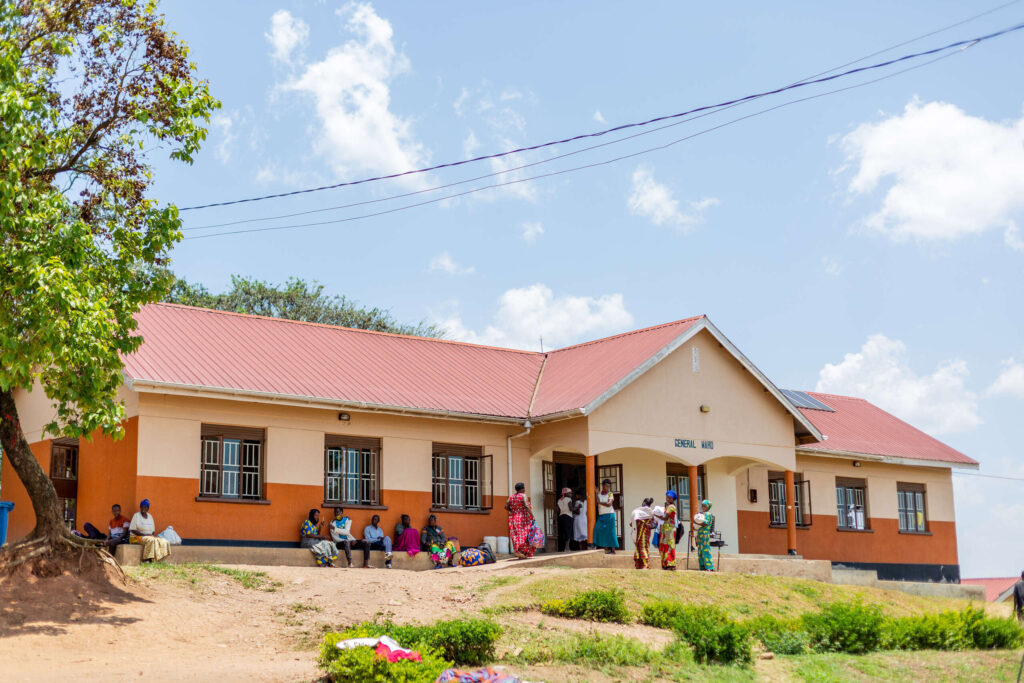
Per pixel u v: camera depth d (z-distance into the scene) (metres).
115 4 17.30
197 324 25.41
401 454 25.06
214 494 22.27
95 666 12.56
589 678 13.63
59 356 14.70
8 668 12.29
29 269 14.29
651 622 17.77
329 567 21.83
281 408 23.44
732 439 28.19
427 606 17.12
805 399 36.22
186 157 17.61
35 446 25.47
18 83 14.95
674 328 28.11
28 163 15.51
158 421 21.70
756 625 17.44
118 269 16.53
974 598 31.84
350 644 12.06
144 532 20.22
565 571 21.17
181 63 17.80
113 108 17.52
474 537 25.83
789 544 29.20
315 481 23.62
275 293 47.62
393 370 26.98
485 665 13.64
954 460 35.09
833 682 14.55
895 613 22.94
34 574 15.80
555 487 27.78
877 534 33.38
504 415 26.36
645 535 23.64
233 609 16.25
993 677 15.72
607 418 26.03
